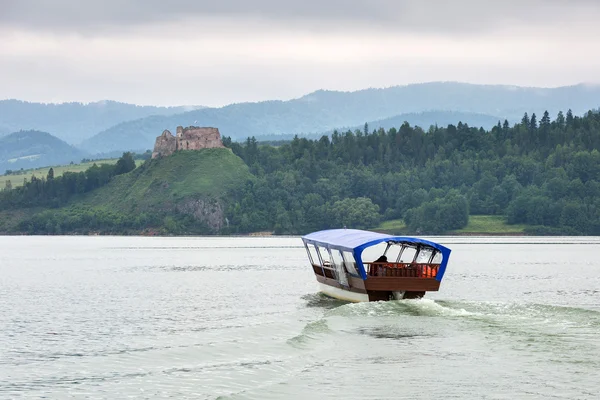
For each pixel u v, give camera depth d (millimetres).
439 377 51344
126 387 50094
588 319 72312
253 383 50250
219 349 61906
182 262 192375
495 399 46312
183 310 89812
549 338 63625
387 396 46969
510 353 58281
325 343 63312
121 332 73125
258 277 140500
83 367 56438
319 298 101062
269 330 72188
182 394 48188
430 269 83812
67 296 107188
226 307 92250
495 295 106812
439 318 73938
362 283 83062
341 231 101938
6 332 73625
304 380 50844
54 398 47969
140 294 109188
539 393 47406
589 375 51531
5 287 121938
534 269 162125
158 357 59312
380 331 68000
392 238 84250
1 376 53906
